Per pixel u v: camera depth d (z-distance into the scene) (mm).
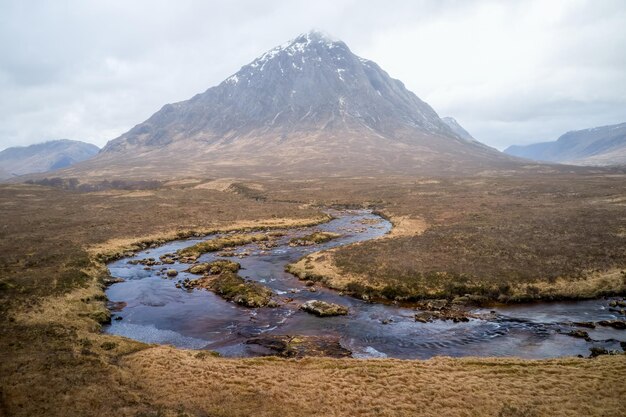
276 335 34969
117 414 20875
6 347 28609
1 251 60594
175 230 83562
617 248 54344
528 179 166125
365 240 72625
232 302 43938
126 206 113562
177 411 21531
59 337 31172
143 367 26953
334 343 33094
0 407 20938
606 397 22562
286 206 117062
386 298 44250
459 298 42562
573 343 32188
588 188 127812
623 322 35500
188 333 35969
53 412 20781
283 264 59406
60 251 61031
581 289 43438
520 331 34844
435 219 87312
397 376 25797
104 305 42438
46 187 166125
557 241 59906
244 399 23156
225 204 120375
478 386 24297
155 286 49719
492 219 81938
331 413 21844
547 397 22891
